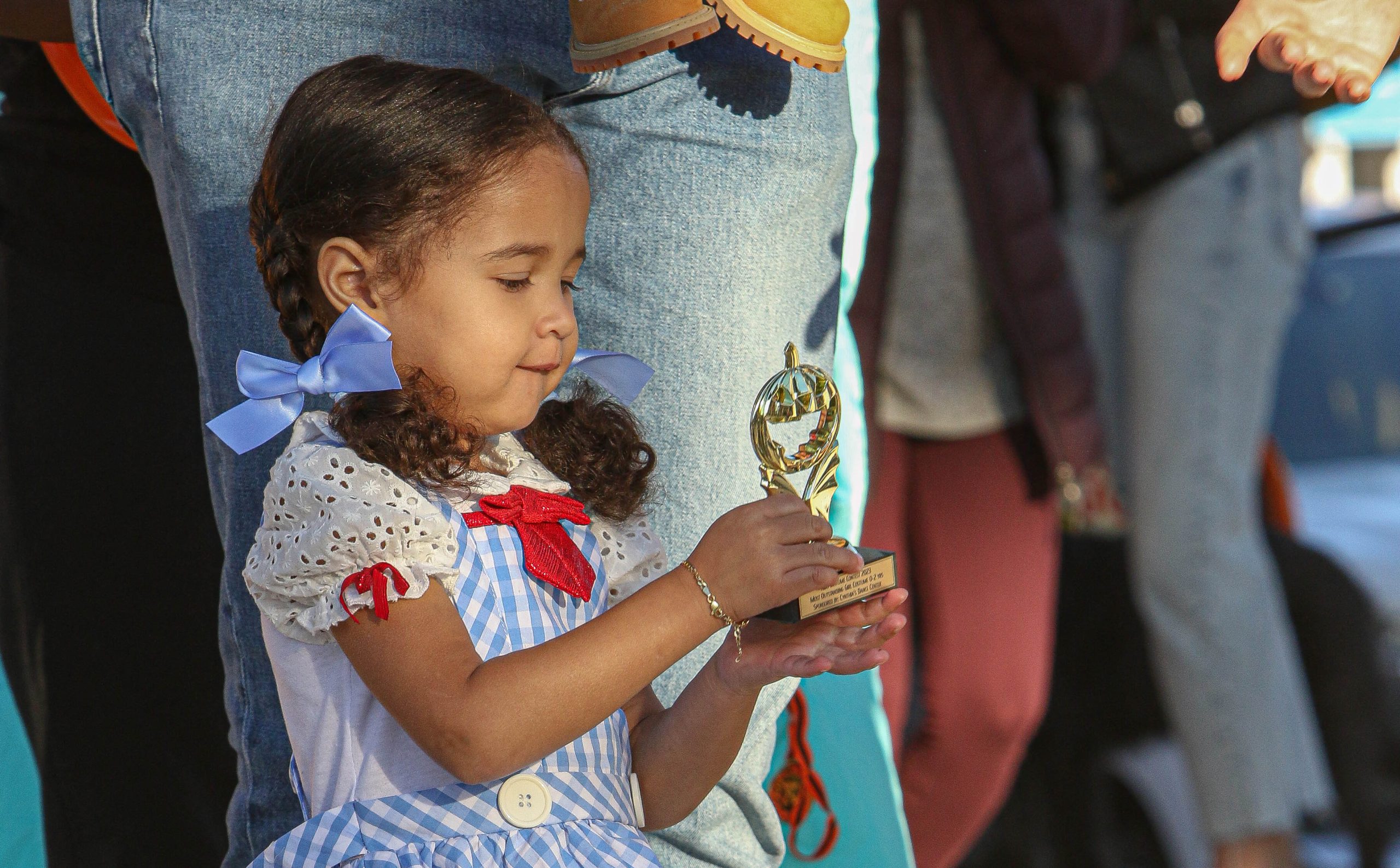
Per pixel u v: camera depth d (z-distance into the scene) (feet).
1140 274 29.37
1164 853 32.07
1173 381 29.01
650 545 13.09
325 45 13.82
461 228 11.25
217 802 17.08
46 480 16.92
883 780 18.26
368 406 11.46
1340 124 51.52
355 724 11.59
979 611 26.04
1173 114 27.55
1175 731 29.53
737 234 14.87
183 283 14.69
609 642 10.94
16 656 17.07
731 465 15.11
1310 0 12.84
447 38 13.97
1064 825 30.71
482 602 11.54
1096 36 24.22
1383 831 30.99
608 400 13.58
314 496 11.23
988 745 26.03
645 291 14.88
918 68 24.61
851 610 11.82
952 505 26.32
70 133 16.75
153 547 17.01
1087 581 31.35
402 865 11.23
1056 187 29.99
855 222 17.79
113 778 16.88
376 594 10.80
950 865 26.66
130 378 16.99
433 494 11.64
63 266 16.90
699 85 14.78
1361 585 32.83
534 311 11.60
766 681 11.93
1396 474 65.67
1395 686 32.78
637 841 11.98
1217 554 28.73
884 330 25.67
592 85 14.70
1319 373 69.51
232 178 13.89
